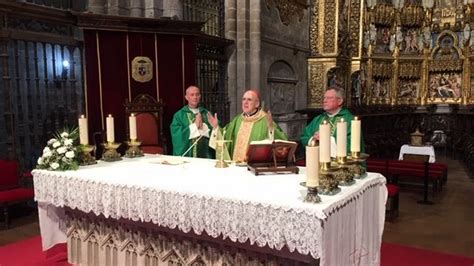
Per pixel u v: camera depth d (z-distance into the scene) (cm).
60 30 680
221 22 990
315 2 1319
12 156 610
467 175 1007
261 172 369
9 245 491
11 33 593
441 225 600
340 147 331
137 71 699
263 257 327
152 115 690
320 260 264
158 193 336
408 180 920
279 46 1151
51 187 405
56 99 695
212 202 310
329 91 486
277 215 281
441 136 1435
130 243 396
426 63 1445
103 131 642
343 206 297
